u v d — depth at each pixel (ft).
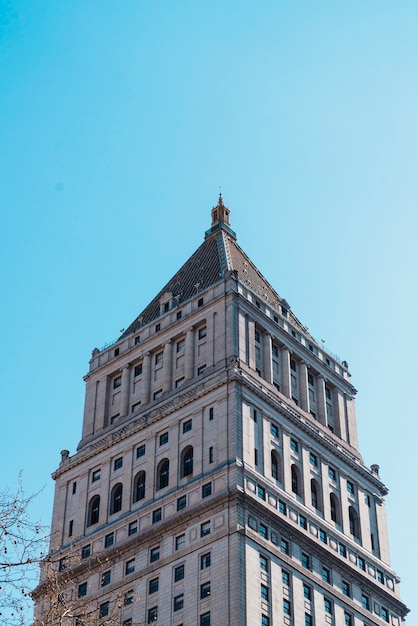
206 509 365.40
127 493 402.93
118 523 394.93
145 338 448.24
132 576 374.02
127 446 417.49
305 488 400.06
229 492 360.07
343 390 460.96
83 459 430.61
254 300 437.58
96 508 414.21
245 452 378.32
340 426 446.19
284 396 419.74
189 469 389.19
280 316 444.55
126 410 435.53
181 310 442.91
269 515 369.09
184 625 345.92
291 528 376.07
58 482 435.94
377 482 444.55
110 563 385.29
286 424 408.05
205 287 445.37
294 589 363.15
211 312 426.51
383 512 441.27
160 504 385.09
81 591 387.14
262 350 423.64
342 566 393.91
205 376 406.82
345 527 411.95
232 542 350.02
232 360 402.93
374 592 405.39
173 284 475.31
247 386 395.96
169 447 399.85
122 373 449.48
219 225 498.28
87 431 442.91
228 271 437.17
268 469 384.88
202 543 359.46
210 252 480.64
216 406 392.47
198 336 428.15
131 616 362.74
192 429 395.96
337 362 466.29
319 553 385.50
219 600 341.21
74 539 406.00
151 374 437.17
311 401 439.63
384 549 428.15
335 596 382.42
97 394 453.17
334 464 425.69
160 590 361.92
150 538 378.32
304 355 445.78
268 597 349.82
